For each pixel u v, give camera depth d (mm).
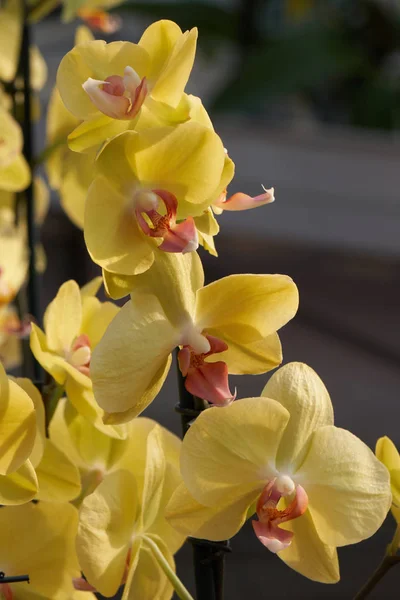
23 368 846
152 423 662
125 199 583
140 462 662
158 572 637
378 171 2248
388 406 2109
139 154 576
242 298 594
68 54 588
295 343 2436
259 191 2305
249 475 605
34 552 637
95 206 580
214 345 594
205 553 618
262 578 1555
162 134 569
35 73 911
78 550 600
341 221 2299
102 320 672
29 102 851
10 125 805
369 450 608
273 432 603
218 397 585
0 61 893
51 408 651
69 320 651
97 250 580
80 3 870
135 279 586
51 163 860
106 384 576
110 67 588
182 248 572
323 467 609
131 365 580
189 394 616
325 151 2268
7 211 897
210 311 597
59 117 847
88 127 589
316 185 2289
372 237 2291
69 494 625
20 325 854
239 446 602
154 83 587
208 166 579
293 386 610
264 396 610
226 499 605
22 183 827
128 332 580
